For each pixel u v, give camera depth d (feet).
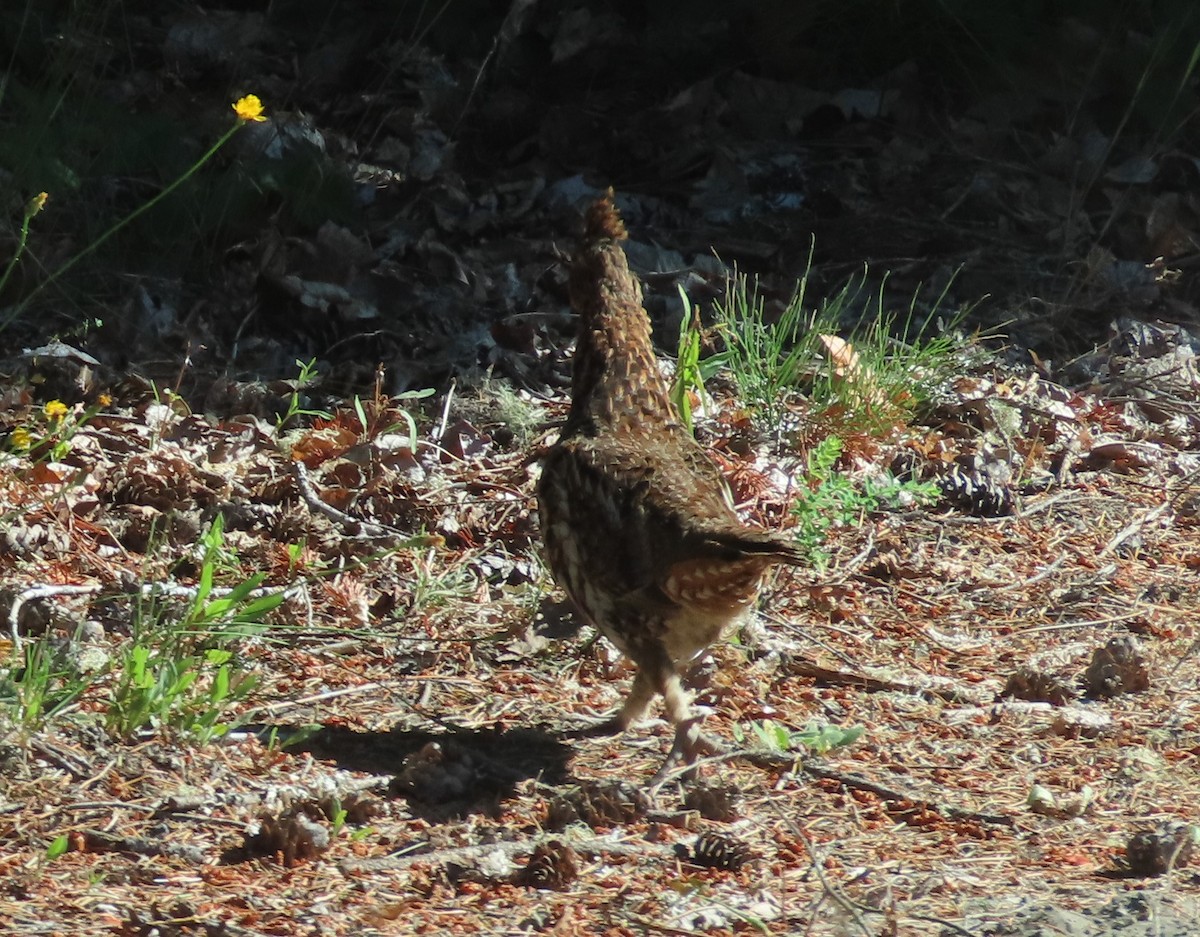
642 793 24.22
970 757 26.94
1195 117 61.72
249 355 47.03
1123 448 42.09
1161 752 27.30
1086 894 21.56
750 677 29.53
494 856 22.39
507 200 56.59
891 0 63.00
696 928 20.25
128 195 52.26
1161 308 52.60
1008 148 60.85
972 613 33.53
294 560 32.27
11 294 48.39
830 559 35.40
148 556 31.19
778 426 41.27
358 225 53.42
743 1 64.39
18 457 36.47
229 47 62.44
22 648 28.35
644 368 27.35
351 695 28.43
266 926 20.04
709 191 57.26
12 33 57.36
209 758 25.30
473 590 32.83
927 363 43.96
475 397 44.16
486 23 64.69
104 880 21.42
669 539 24.14
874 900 21.21
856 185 58.08
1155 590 34.68
